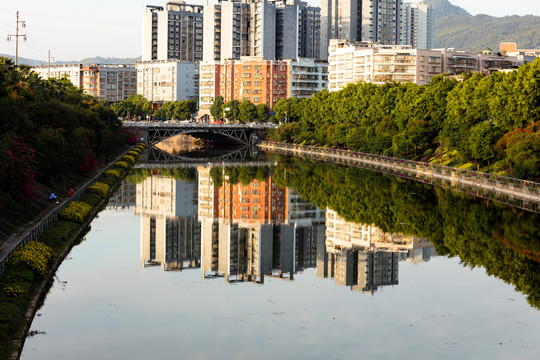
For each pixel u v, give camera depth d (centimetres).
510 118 13950
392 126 19950
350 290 6831
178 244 9419
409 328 5619
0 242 6675
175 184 15475
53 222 8650
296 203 13000
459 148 14975
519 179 12012
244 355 5050
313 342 5322
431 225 10100
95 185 12419
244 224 11231
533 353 5069
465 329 5588
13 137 8031
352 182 15550
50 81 16625
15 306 5409
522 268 7525
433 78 19438
